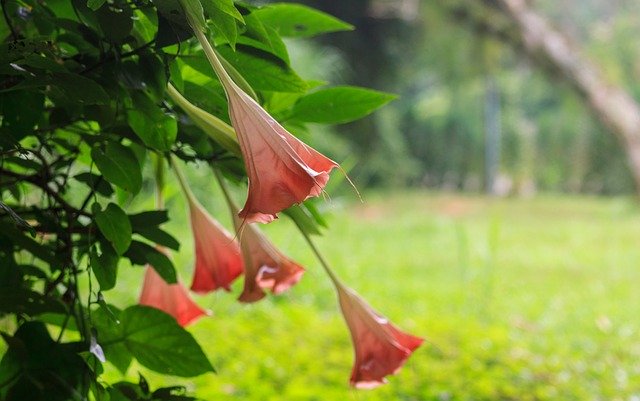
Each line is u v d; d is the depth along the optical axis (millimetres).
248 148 1401
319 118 1745
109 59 1569
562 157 29234
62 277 1695
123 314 1642
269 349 5680
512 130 30000
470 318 7406
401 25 20594
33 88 1567
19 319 1726
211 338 5895
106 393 1614
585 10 27047
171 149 1719
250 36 1554
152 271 1879
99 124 1671
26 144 1983
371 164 22297
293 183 1378
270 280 1719
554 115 29266
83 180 1729
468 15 17188
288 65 1576
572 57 16547
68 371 1562
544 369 5535
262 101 1719
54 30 1698
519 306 8844
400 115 29625
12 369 1545
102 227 1606
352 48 20578
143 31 1597
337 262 11492
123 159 1632
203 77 1710
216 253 1782
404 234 16031
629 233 16656
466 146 30547
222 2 1411
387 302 8578
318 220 1782
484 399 4836
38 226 1723
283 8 1745
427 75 28547
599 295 9891
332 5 20219
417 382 4922
